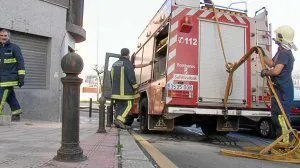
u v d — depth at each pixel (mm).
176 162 5629
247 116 9133
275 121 7062
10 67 9109
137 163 4555
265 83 9336
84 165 3969
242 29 9336
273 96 7059
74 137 4152
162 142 8367
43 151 4742
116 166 4066
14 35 13469
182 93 8625
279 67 6824
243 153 6398
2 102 9141
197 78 8789
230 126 9414
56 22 14867
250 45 9367
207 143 8758
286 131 6527
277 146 6559
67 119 4129
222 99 8938
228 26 9234
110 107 12383
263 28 9547
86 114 23469
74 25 16375
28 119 13336
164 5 9461
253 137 10805
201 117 9453
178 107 8578
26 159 4113
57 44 14914
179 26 8812
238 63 8375
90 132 8805
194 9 8953
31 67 14102
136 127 12406
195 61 8820
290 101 6953
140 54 12344
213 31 9047
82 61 4164
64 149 4117
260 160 6164
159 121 9633
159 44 9719
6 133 7199
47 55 14664
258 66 9336
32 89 14070
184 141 8898
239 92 9117
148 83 10375
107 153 5051
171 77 8617
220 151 6730
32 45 14164
